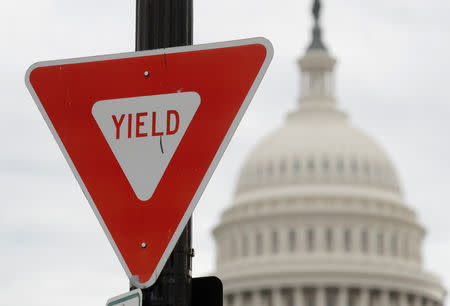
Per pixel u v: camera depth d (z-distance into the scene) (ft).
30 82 35.99
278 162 552.82
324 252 527.81
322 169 548.31
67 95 35.70
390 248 537.24
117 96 35.42
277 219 533.55
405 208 547.90
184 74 35.04
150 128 34.99
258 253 534.37
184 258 34.35
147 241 34.35
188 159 34.60
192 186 34.42
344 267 521.24
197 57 35.04
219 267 542.16
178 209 34.37
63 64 35.86
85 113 35.45
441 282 551.18
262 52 34.71
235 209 547.08
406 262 538.47
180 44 35.65
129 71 35.40
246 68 34.73
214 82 34.81
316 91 591.78
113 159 35.04
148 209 34.50
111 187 34.88
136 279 34.14
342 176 547.08
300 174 547.49
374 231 534.37
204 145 34.60
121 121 35.27
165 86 35.06
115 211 34.71
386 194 547.90
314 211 531.50
